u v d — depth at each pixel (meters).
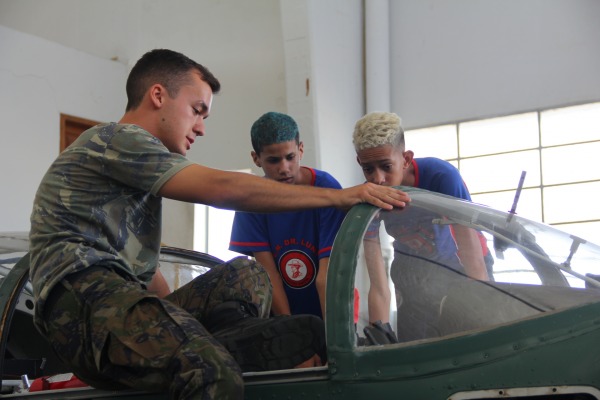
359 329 1.81
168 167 1.91
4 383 2.32
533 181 6.36
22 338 2.86
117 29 7.68
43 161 6.60
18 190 6.37
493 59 6.50
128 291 1.83
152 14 7.57
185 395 1.68
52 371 2.92
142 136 1.96
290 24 6.36
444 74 6.71
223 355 1.71
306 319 1.94
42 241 1.92
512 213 2.18
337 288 1.83
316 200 1.95
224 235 7.07
